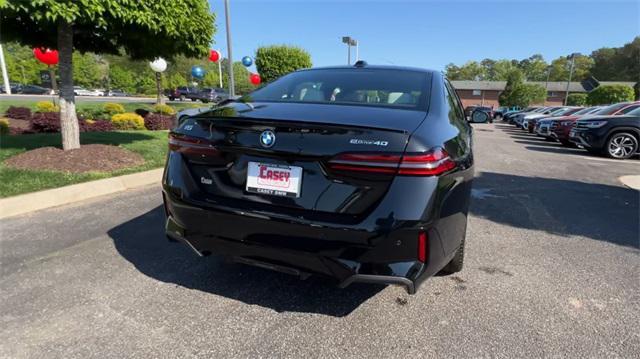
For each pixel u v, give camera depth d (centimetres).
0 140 738
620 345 224
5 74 3928
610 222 456
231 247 231
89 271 298
